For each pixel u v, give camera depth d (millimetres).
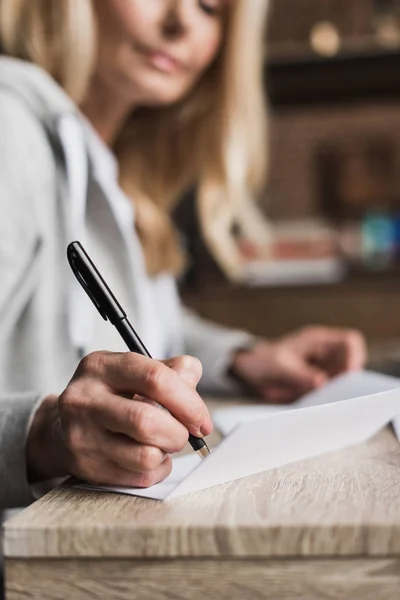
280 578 420
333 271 2479
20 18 1119
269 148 2957
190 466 586
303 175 2924
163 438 510
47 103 920
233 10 1389
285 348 1208
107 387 531
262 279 2477
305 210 2912
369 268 2514
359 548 414
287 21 2547
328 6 2525
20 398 626
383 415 612
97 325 966
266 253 2480
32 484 615
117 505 476
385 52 2348
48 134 921
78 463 527
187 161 1479
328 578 418
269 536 419
